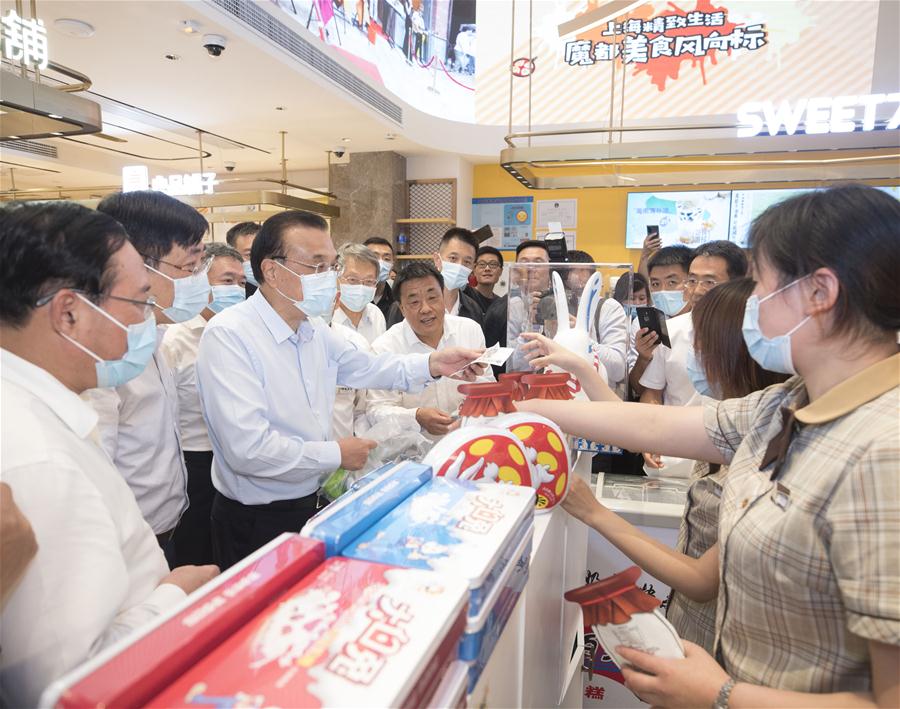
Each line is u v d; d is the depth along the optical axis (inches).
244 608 19.7
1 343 31.9
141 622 30.8
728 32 203.6
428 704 19.0
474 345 98.6
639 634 30.6
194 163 309.4
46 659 26.7
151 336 36.2
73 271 31.4
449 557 23.3
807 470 27.6
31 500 26.7
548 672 39.3
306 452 58.1
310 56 181.0
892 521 22.6
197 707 16.1
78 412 31.5
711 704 28.2
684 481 66.7
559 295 54.8
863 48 194.2
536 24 220.4
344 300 112.2
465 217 288.0
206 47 152.7
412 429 70.5
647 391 88.2
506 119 254.8
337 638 18.8
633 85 212.8
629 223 261.6
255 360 59.5
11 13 104.2
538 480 37.1
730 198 245.9
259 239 60.6
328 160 282.2
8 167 289.7
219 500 66.7
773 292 28.9
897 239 25.9
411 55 249.3
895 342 27.8
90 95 196.4
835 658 26.9
